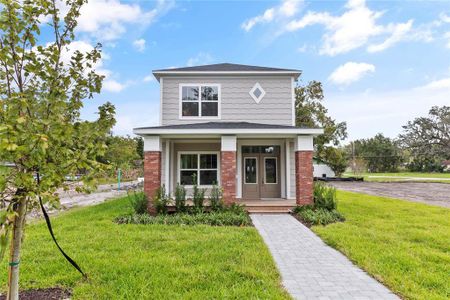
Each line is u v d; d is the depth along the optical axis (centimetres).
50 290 393
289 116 1309
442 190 2139
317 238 691
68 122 277
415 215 982
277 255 559
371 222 852
